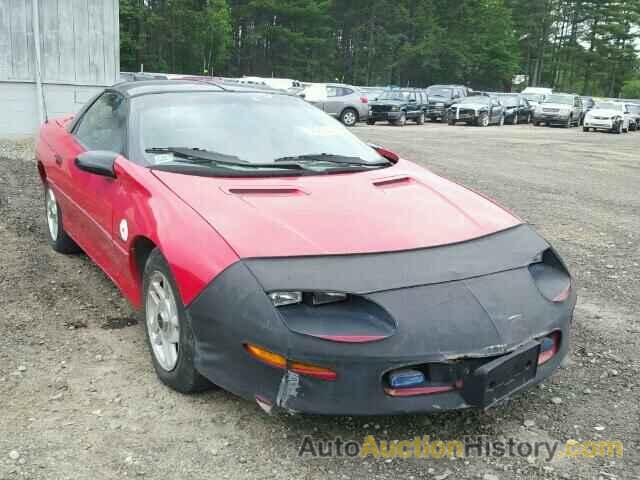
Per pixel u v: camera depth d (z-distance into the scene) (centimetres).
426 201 335
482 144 1872
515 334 261
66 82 1215
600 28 9606
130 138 367
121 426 275
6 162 919
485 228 315
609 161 1570
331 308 253
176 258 278
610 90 9831
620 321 425
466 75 8175
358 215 302
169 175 329
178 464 251
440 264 277
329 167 367
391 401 249
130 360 337
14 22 1155
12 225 579
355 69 7750
